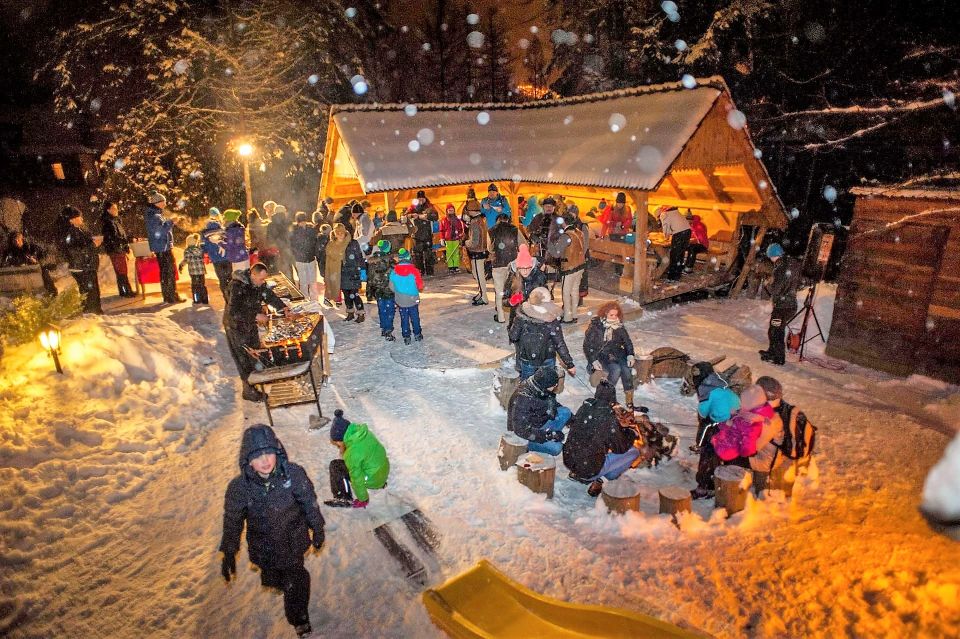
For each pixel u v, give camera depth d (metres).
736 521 5.82
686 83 12.30
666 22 21.62
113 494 6.22
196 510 6.12
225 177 21.11
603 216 14.66
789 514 5.98
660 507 5.89
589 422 6.13
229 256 11.80
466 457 7.03
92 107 21.22
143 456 6.90
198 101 20.98
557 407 6.88
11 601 4.86
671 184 15.24
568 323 10.84
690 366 8.91
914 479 6.60
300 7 22.33
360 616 4.76
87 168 26.53
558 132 14.84
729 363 9.97
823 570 5.12
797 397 8.77
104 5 21.52
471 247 12.06
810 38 16.83
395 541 5.57
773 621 4.55
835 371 9.70
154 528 5.85
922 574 5.01
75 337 8.48
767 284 13.16
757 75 19.41
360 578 5.16
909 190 9.05
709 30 19.34
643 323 11.95
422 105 15.60
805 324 10.25
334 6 23.12
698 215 14.95
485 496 6.28
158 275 12.61
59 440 6.76
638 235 12.07
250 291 7.93
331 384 9.07
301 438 7.51
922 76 14.55
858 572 5.08
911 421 7.96
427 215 14.88
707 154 11.96
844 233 16.23
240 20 20.92
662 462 6.93
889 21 14.66
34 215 24.02
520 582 5.03
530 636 4.04
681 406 8.39
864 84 15.84
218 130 20.61
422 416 8.04
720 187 14.24
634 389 8.87
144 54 19.92
